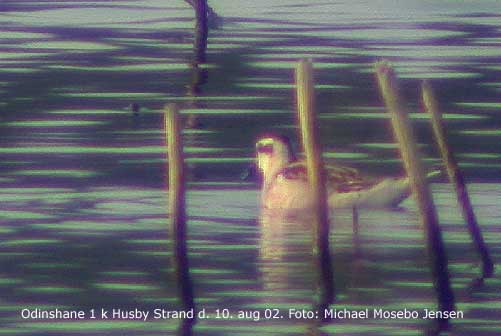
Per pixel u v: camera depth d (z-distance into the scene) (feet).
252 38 107.65
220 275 56.24
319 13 118.93
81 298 53.42
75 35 109.81
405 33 109.70
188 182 71.41
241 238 61.62
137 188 69.87
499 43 105.81
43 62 100.22
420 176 53.57
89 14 119.14
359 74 95.81
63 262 57.77
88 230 62.49
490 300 53.57
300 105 54.75
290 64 99.09
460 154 75.97
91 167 73.51
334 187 67.21
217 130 82.02
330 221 65.41
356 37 108.06
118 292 54.29
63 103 88.28
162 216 64.95
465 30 110.93
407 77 94.73
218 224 63.98
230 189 70.54
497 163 73.97
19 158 75.36
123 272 56.75
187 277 55.31
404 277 56.29
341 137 80.02
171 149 54.39
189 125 82.99
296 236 62.08
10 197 67.97
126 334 50.14
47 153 76.33
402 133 53.36
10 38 108.47
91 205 66.64
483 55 101.55
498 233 61.67
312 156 54.85
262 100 89.15
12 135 80.18
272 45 105.09
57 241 60.75
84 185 70.18
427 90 57.31
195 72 96.94
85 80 94.73
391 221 65.10
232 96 90.33
